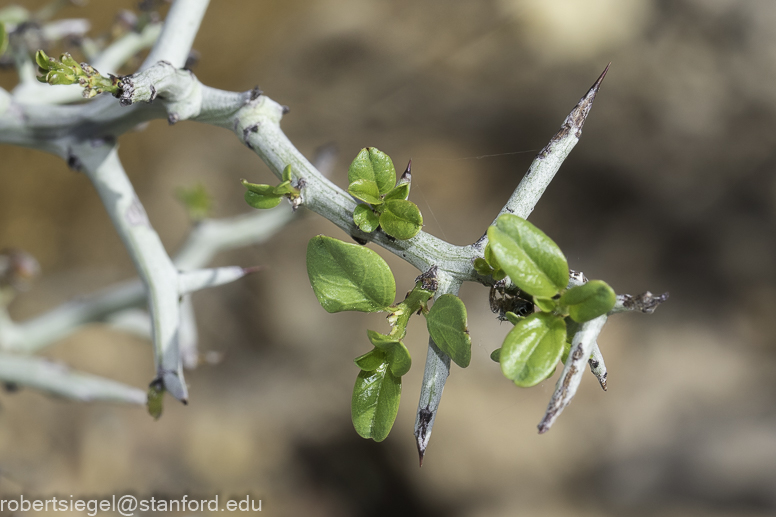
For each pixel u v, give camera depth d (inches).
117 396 13.2
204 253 14.9
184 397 9.2
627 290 33.1
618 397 30.7
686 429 29.7
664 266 34.2
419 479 28.0
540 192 8.5
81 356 29.0
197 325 30.9
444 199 33.2
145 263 9.4
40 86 10.3
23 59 10.4
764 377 31.4
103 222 32.4
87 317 14.7
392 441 28.3
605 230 34.5
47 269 31.2
